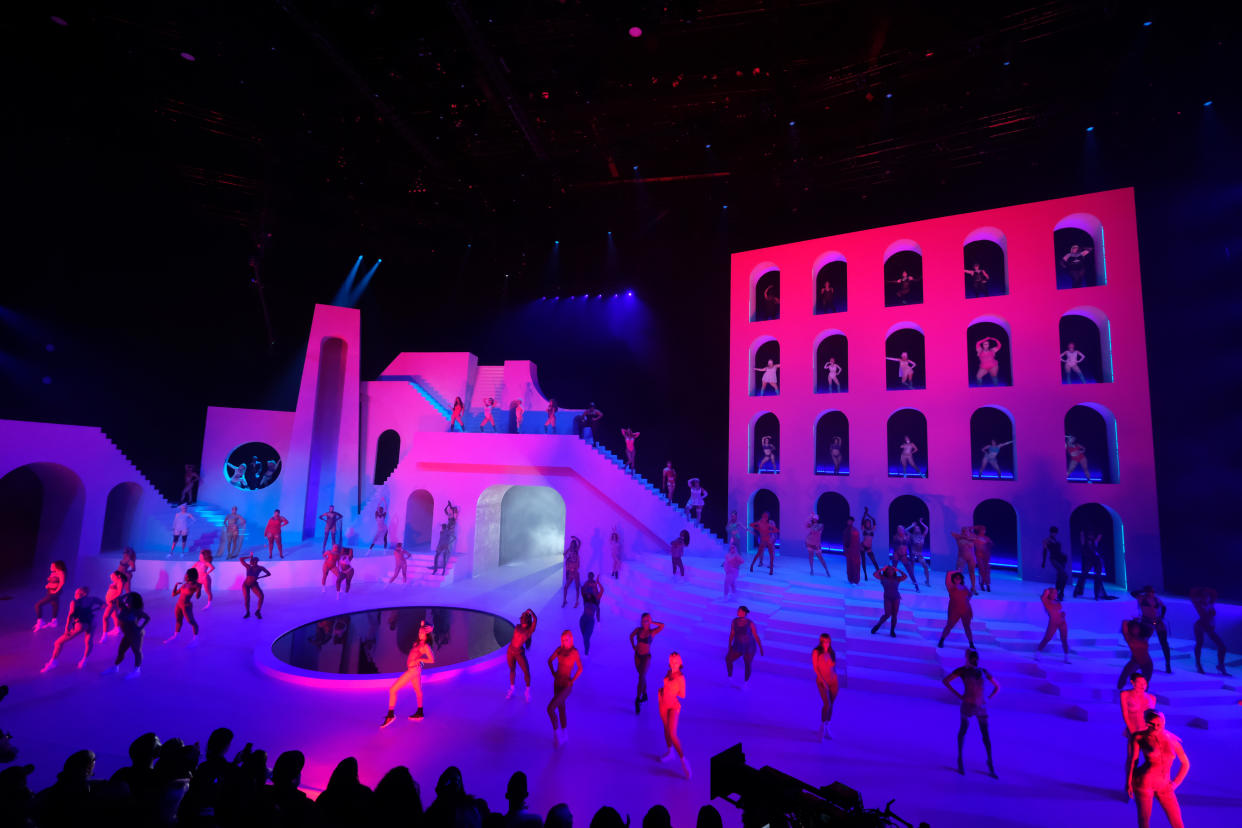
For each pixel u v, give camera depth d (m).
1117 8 11.17
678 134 16.20
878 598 13.26
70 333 18.73
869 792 7.08
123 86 14.41
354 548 19.91
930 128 15.26
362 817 3.96
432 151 17.30
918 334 18.70
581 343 24.66
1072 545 15.80
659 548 18.09
